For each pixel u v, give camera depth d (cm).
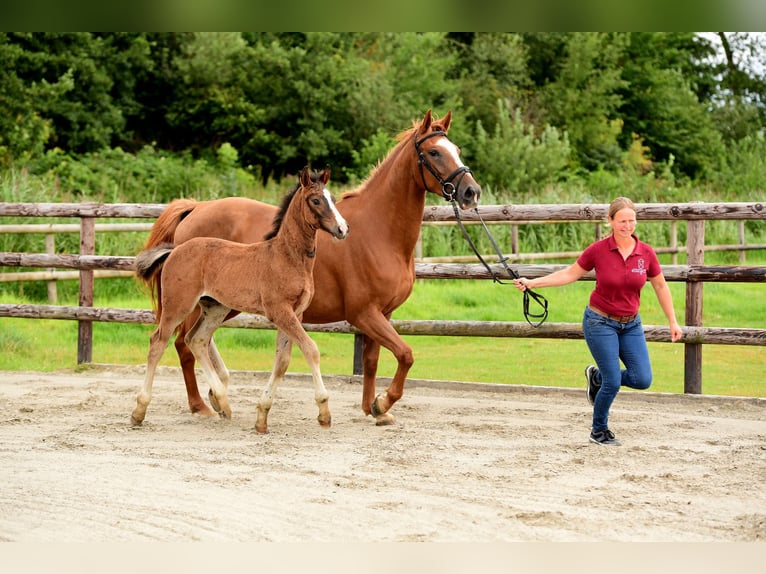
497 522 489
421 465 615
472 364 1159
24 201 1686
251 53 2969
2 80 2412
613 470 602
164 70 2945
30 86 2605
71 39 2681
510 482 570
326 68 2977
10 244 1565
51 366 1090
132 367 1050
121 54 2820
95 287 1553
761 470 598
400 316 1415
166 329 740
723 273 838
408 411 818
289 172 3061
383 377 964
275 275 703
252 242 785
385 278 740
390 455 642
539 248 1958
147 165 2462
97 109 2739
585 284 1708
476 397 890
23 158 2358
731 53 4147
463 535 469
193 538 466
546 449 663
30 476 580
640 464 618
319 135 2914
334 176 2992
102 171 2364
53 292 1407
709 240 2306
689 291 861
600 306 657
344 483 566
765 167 3469
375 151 2762
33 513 504
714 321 1390
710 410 819
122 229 1355
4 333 1220
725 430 733
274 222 725
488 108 3297
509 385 909
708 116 3875
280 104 2988
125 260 1041
